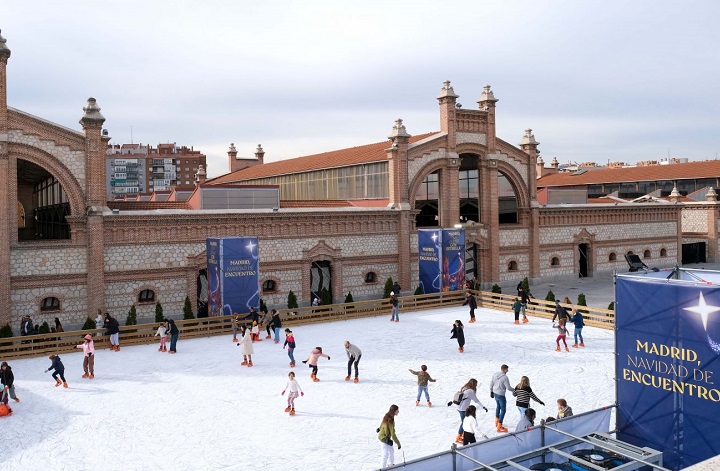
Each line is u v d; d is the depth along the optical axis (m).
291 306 38.03
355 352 23.53
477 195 50.59
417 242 45.12
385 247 43.69
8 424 19.47
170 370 25.78
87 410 20.72
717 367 12.80
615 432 14.95
